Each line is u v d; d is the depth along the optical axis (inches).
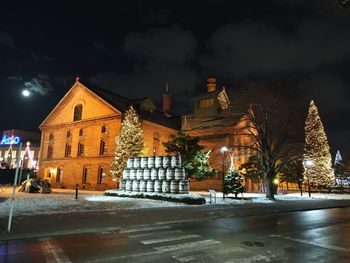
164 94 2236.7
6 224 442.0
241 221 559.2
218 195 1247.5
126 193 1019.9
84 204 750.5
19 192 1194.0
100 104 1642.5
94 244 345.7
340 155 2856.8
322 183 1993.1
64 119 1804.9
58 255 295.1
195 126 1843.0
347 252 318.0
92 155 1610.5
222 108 1828.2
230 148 1321.4
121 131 1371.8
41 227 427.2
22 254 297.6
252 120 1179.9
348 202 1079.6
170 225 496.1
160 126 1744.6
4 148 2501.2
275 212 725.9
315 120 2010.3
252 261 280.4
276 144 1155.9
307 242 368.5
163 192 948.6
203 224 512.7
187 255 298.8
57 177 1755.7
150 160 1031.0
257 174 1408.7
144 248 327.6
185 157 1140.5
